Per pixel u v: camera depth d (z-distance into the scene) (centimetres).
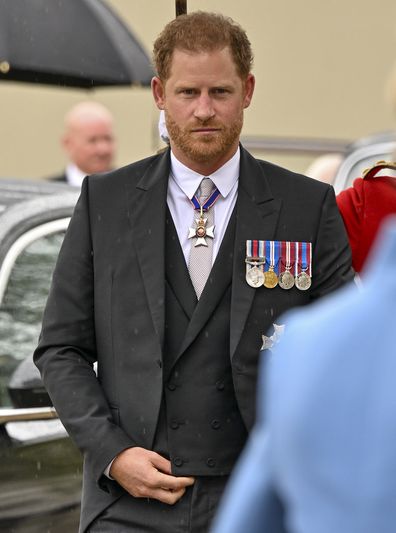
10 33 1623
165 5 2703
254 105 2941
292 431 322
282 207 804
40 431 1056
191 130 780
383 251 334
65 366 801
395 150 376
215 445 773
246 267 787
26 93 2862
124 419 786
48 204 1142
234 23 791
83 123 2056
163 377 777
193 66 774
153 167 819
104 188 820
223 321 780
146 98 2831
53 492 1060
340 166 1323
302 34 2953
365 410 319
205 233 795
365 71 2961
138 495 767
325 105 2962
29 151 2862
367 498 314
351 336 325
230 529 348
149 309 784
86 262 812
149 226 798
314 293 799
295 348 329
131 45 1698
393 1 2936
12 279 1106
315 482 320
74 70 1648
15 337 1095
